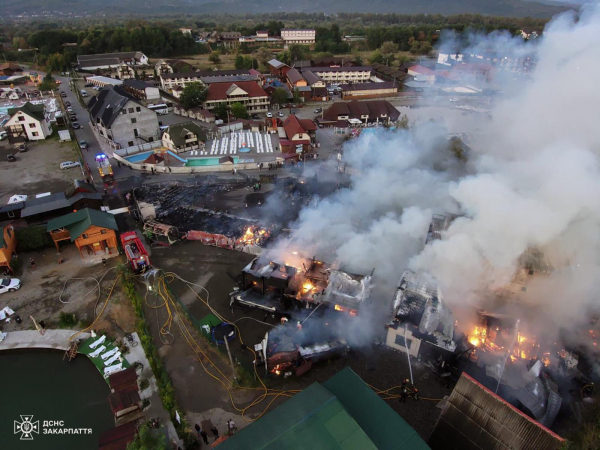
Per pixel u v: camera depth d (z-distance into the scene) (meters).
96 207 44.97
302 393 19.45
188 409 23.98
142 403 24.41
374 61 139.75
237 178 56.22
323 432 17.39
